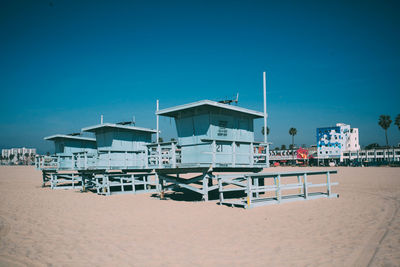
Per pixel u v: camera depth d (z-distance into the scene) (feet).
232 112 48.91
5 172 170.81
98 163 63.31
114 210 37.14
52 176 70.38
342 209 35.06
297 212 33.47
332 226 26.66
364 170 148.15
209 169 42.39
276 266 17.19
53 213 35.17
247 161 50.90
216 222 29.19
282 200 40.34
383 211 33.65
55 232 26.03
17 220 31.14
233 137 49.14
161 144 47.80
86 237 24.27
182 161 49.19
